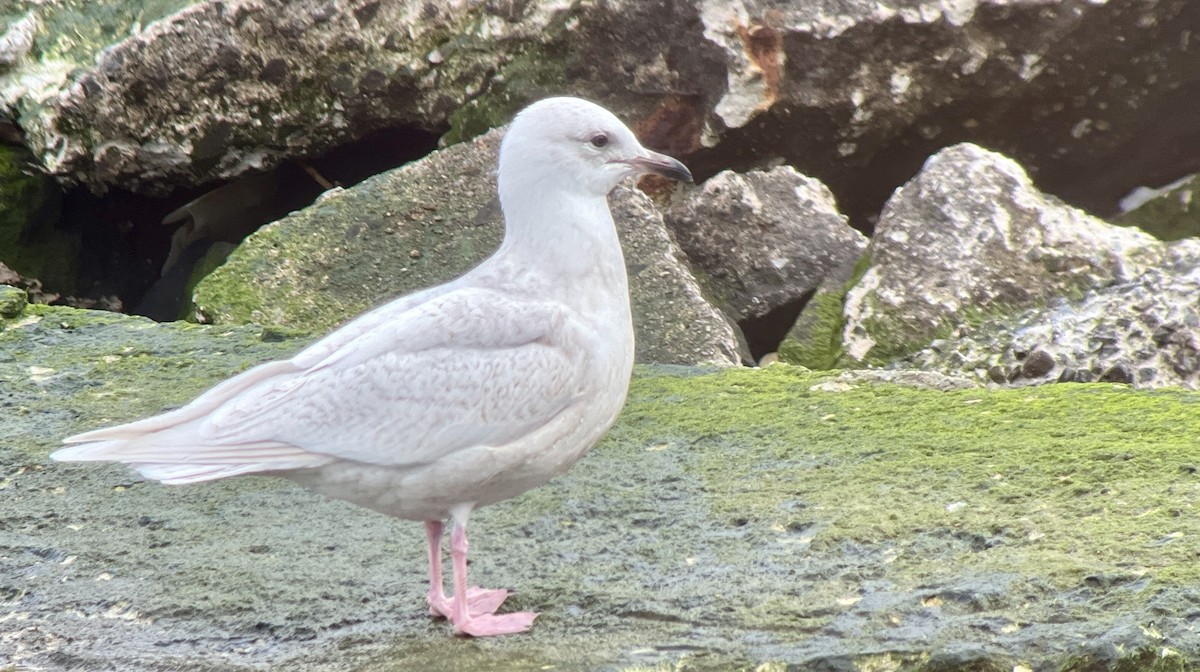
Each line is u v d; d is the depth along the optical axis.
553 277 6.83
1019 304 11.84
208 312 12.16
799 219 13.05
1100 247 12.06
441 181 12.78
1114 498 7.38
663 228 12.20
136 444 6.34
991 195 12.38
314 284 12.26
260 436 6.39
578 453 6.86
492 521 7.84
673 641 6.32
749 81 13.42
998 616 6.23
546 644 6.42
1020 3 13.39
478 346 6.57
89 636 6.85
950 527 7.20
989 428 8.74
